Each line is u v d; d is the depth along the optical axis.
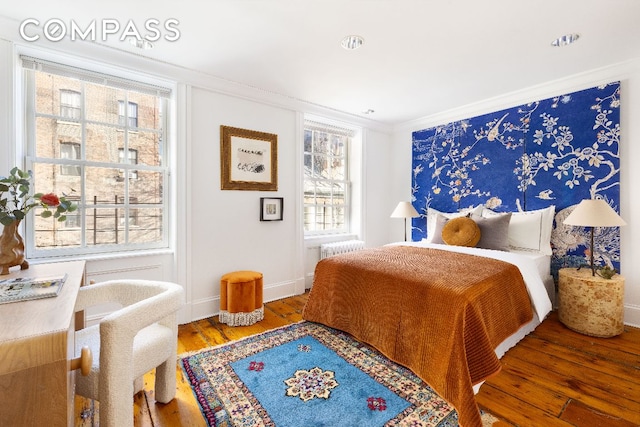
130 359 1.12
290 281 3.42
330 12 1.84
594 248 2.71
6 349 0.76
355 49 2.28
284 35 2.09
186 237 2.66
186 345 2.23
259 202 3.14
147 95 2.60
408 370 1.84
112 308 2.38
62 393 0.82
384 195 4.46
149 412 1.50
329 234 4.05
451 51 2.30
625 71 2.51
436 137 3.95
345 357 2.00
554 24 1.95
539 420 1.44
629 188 2.55
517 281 2.06
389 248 2.82
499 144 3.34
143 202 2.63
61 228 2.27
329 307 2.38
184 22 1.95
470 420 1.36
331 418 1.44
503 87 3.03
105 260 2.34
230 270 2.95
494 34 2.07
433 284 1.78
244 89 2.95
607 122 2.62
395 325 1.86
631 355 2.06
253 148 3.07
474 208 3.51
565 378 1.80
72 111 2.31
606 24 1.95
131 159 2.57
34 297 1.08
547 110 2.98
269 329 2.51
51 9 1.81
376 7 1.79
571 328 2.47
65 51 2.11
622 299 2.34
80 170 2.34
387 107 3.64
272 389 1.67
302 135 3.47
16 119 2.01
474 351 1.54
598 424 1.42
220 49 2.28
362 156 4.15
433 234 3.37
